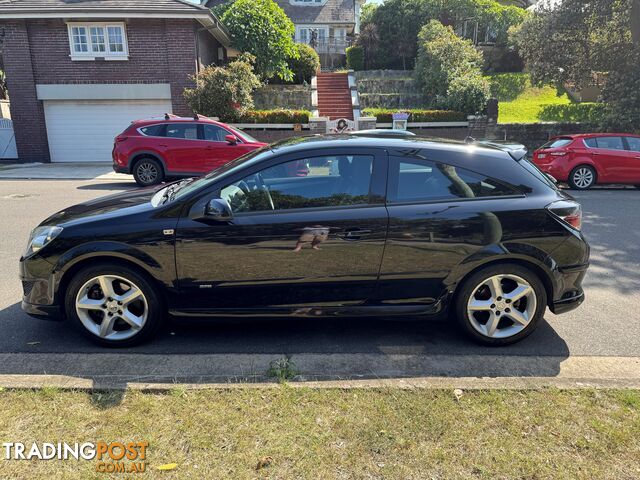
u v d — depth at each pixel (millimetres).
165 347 3611
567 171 11344
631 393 2869
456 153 3586
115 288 3539
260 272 3467
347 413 2660
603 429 2535
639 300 4645
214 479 2184
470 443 2434
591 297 4723
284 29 20203
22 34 15109
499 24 26375
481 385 2961
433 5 26719
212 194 3451
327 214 3432
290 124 16375
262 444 2410
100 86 15680
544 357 3504
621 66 15398
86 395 2807
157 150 10930
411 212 3436
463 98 17250
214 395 2814
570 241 3527
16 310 4277
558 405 2752
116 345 3580
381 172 3512
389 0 28078
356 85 21766
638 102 14594
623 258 5953
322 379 3070
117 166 11156
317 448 2385
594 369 3326
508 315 3611
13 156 16812
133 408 2686
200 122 11133
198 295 3512
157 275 3441
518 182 3568
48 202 9109
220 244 3404
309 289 3521
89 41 15375
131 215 3459
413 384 2969
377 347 3645
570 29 15789
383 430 2514
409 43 26953
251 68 16844
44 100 15773
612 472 2254
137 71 15680
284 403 2748
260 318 3586
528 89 23328
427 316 3607
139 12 14828
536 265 3537
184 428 2525
